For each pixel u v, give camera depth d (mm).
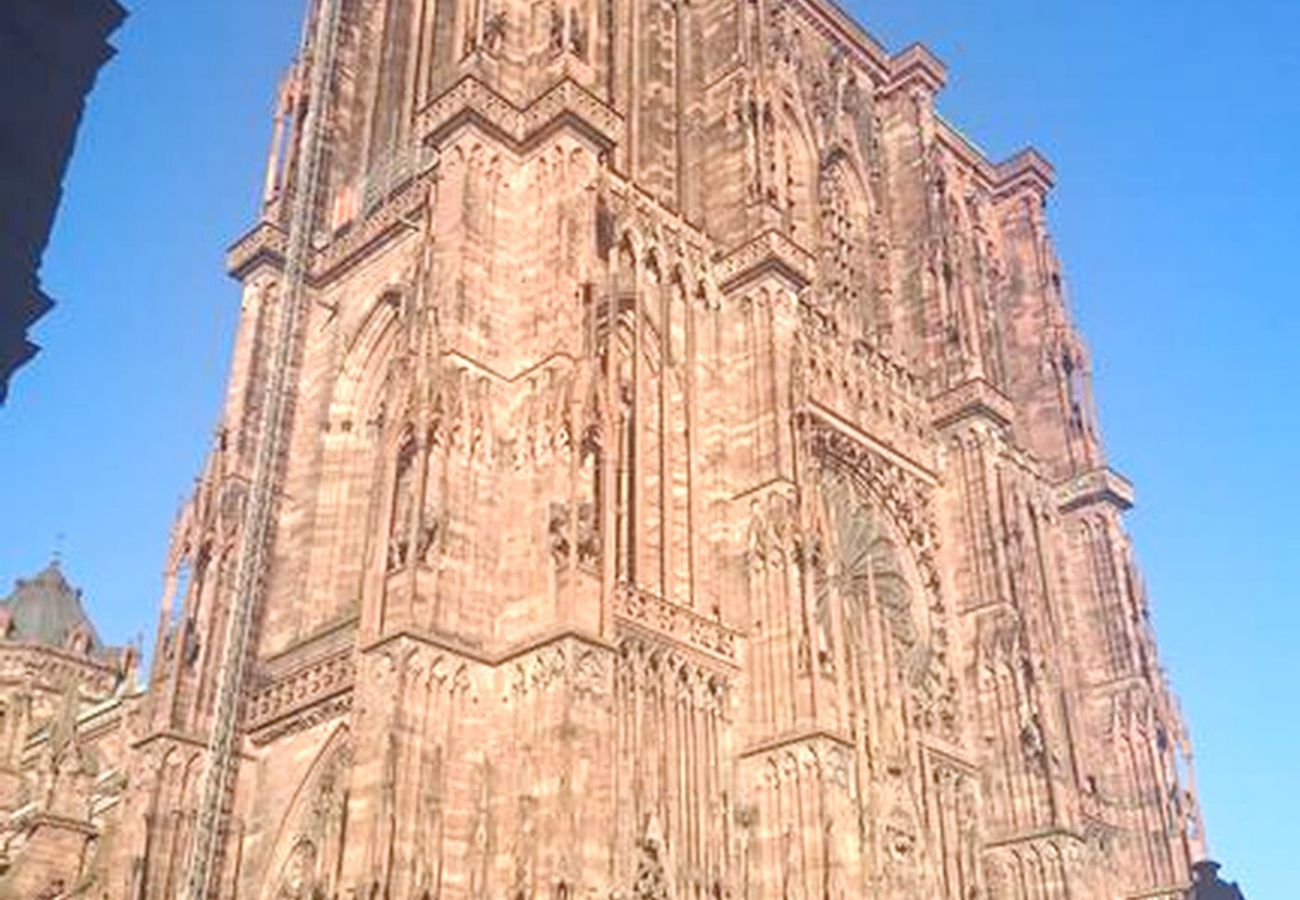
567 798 38062
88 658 109312
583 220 49094
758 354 55812
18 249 11867
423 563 41531
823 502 58469
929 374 70688
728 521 52938
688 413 54656
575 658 40344
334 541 52312
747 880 45906
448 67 59469
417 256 50031
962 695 62062
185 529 53031
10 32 12008
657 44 64375
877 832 51781
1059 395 80688
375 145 62812
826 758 46281
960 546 65750
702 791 46188
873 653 57281
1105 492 76375
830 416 62062
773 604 49875
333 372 55875
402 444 43938
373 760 38562
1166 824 67438
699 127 63969
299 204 60312
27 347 12016
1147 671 72125
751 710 48750
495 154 50750
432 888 37094
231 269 60781
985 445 67125
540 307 47500
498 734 40781
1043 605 68250
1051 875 56719
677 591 50719
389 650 40125
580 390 45000
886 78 81000
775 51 72312
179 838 46719
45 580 116750
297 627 50562
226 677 48594
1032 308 84500
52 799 62031
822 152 72750
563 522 42906
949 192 78438
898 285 74375
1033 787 58656
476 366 46062
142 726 49094
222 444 55062
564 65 52250
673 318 56281
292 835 44688
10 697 80438
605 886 37938
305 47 66938
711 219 61125
